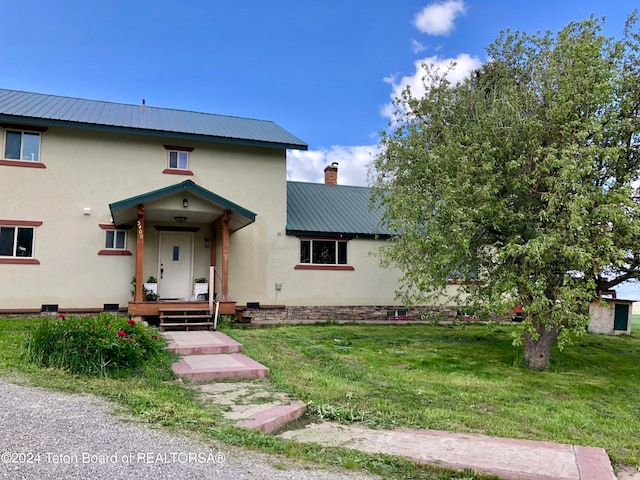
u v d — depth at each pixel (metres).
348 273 17.23
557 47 9.43
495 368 9.83
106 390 6.10
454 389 8.04
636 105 8.91
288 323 15.85
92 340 7.07
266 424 5.48
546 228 8.57
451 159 9.73
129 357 7.32
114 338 7.20
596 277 9.84
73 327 7.32
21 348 7.78
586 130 8.31
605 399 7.99
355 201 19.66
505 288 8.66
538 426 6.33
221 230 15.68
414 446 5.16
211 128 16.33
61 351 7.06
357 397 7.12
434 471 4.53
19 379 6.28
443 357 10.64
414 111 11.58
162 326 12.09
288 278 16.48
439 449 5.08
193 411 5.55
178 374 7.51
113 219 13.65
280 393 6.94
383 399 7.12
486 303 9.45
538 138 8.99
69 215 14.20
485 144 8.97
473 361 10.41
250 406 6.18
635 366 10.86
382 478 4.26
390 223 12.06
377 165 11.87
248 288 15.98
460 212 8.82
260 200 16.28
